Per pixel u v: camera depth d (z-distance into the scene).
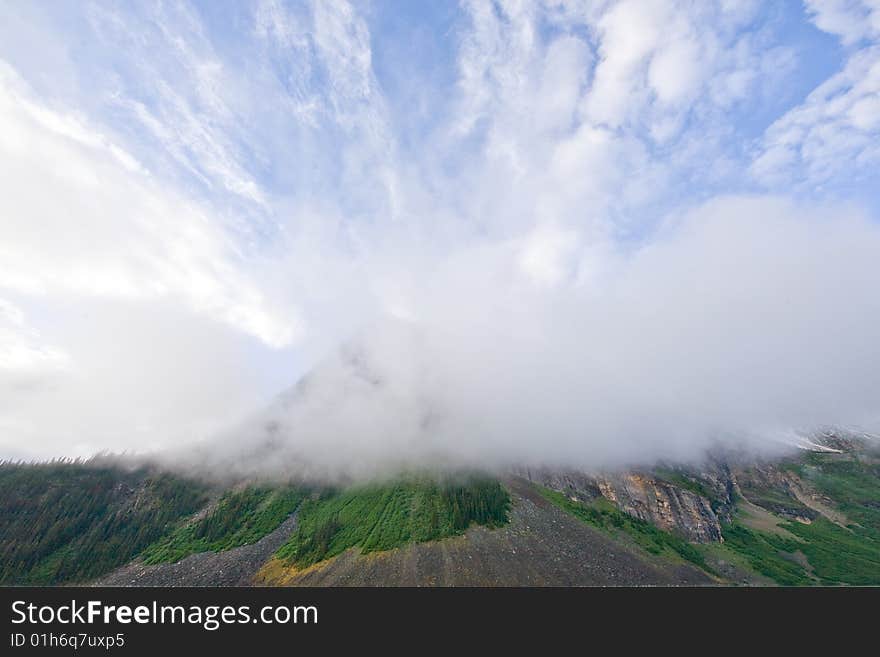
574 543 154.38
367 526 162.25
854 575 162.62
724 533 193.38
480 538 149.12
